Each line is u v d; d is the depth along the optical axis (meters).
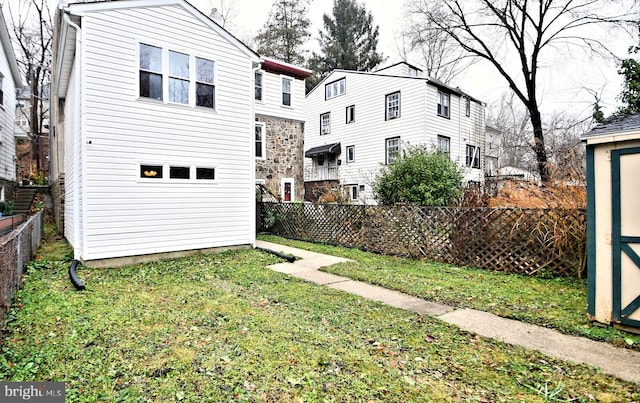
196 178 7.66
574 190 5.61
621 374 2.70
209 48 7.83
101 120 6.41
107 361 2.88
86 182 6.27
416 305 4.42
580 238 5.27
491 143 27.12
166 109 7.20
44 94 24.41
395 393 2.45
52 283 5.25
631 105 11.08
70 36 6.53
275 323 3.76
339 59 27.38
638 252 3.45
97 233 6.39
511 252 6.07
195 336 3.40
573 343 3.28
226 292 5.00
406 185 9.32
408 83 17.22
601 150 3.72
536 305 4.29
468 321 3.84
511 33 14.42
